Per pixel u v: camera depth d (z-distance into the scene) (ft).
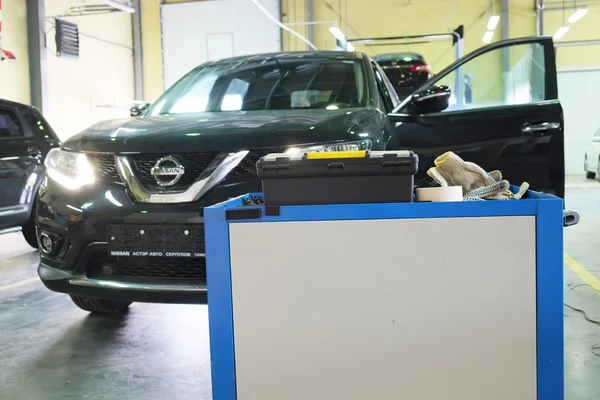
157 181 7.13
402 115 9.86
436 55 42.14
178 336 8.59
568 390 6.44
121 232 7.12
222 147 7.10
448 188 4.32
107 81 39.73
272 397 4.15
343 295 4.03
